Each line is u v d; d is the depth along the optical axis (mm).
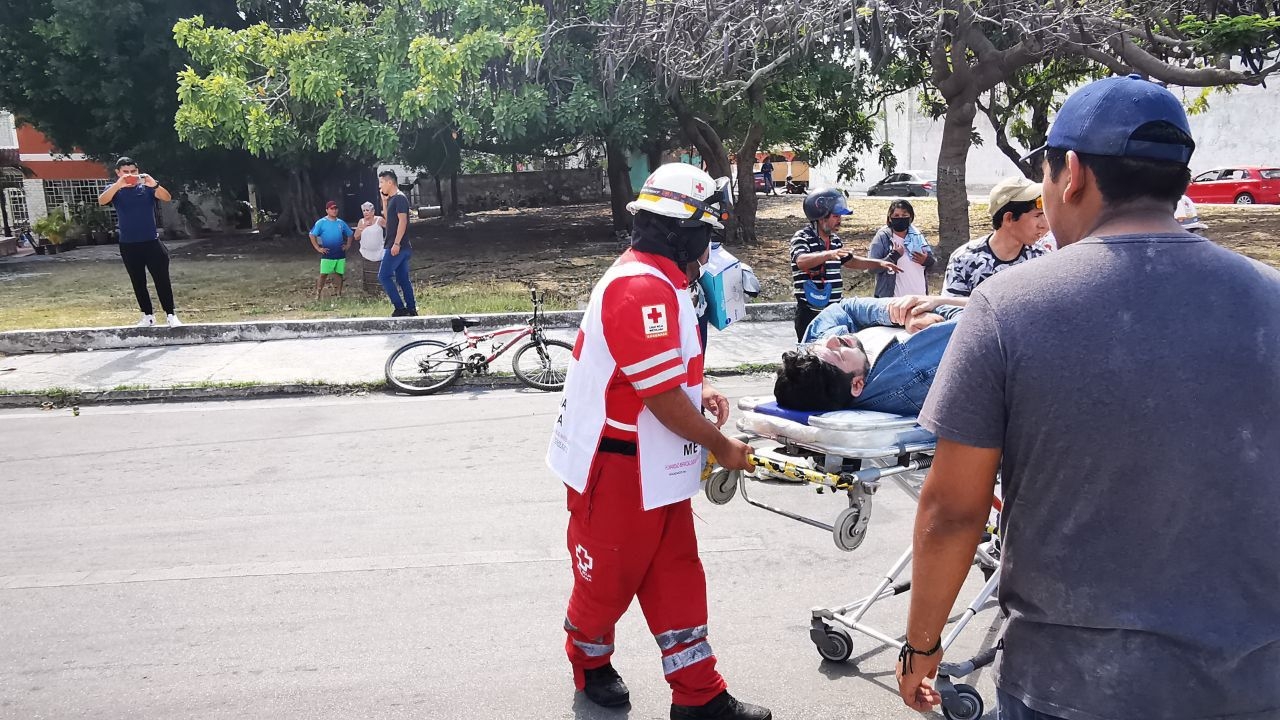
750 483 5805
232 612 4172
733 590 4309
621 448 3006
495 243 20719
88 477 6141
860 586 4336
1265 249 15156
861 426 2975
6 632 4023
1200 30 10172
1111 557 1601
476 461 6355
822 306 6930
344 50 14539
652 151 22219
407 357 8664
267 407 8047
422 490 5766
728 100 13078
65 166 28047
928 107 20547
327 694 3510
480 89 15422
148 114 19641
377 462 6367
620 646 3871
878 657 3721
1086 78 18656
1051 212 1861
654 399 2879
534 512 5352
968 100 13555
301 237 24000
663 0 12898
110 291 15148
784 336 10289
